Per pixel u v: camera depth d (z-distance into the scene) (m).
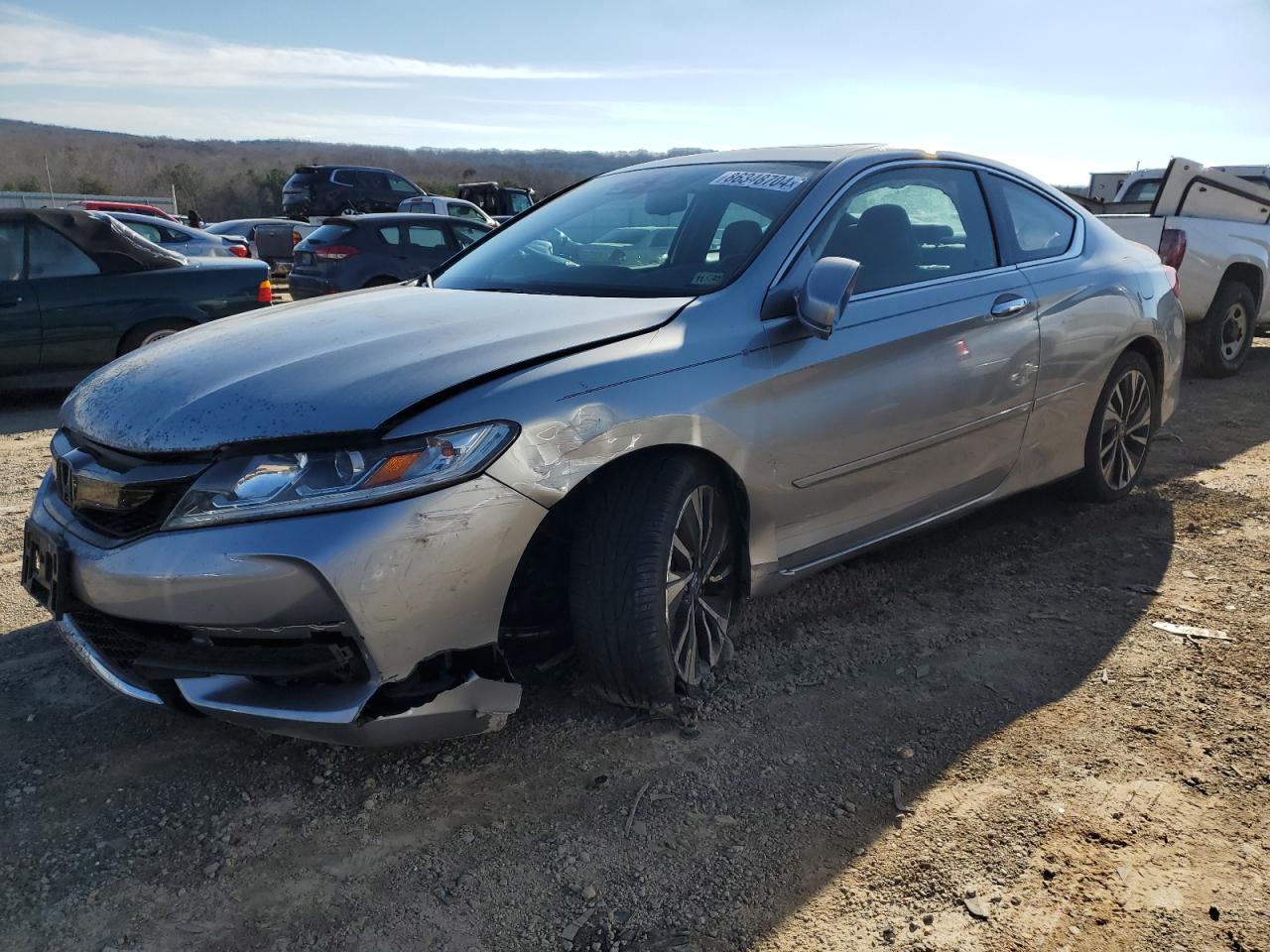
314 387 2.32
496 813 2.36
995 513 4.47
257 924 2.01
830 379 2.95
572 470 2.37
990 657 3.12
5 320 7.07
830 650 3.18
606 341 2.59
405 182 26.38
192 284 7.75
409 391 2.27
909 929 1.98
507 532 2.29
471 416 2.26
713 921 2.01
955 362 3.34
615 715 2.76
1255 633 3.25
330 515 2.14
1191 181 7.46
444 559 2.21
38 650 3.19
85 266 7.40
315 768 2.54
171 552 2.21
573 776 2.49
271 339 2.72
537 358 2.45
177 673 2.31
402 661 2.21
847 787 2.45
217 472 2.22
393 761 2.57
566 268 3.29
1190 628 3.30
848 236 3.21
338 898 2.09
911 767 2.54
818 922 2.01
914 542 4.11
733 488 2.81
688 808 2.37
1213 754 2.57
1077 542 4.11
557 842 2.25
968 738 2.67
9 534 4.32
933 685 2.95
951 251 3.56
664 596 2.59
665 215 3.37
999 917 2.01
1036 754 2.58
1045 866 2.16
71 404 2.73
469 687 2.32
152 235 15.56
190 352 2.73
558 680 2.95
